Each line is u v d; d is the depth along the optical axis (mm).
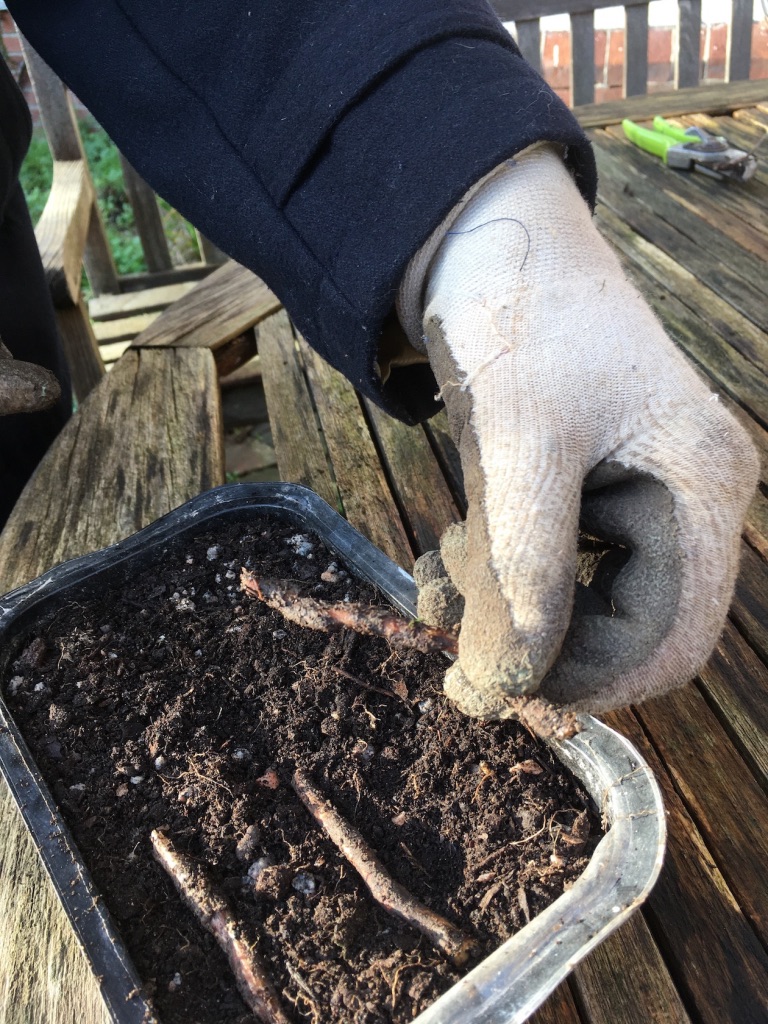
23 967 349
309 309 376
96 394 680
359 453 625
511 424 302
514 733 379
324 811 359
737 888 366
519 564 279
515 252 326
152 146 406
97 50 407
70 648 423
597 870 305
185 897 336
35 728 392
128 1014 291
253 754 388
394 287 334
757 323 740
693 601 290
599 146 1108
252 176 372
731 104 1185
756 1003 332
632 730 430
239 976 313
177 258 1928
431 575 355
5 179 588
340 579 447
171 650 427
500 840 348
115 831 360
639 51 1317
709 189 988
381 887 333
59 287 869
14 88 606
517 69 339
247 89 365
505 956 283
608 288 330
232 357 796
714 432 309
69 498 576
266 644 428
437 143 323
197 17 373
